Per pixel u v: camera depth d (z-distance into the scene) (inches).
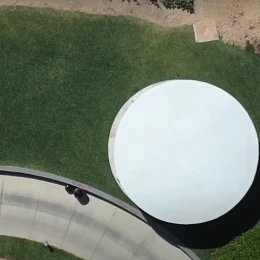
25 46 726.5
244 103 719.1
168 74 719.7
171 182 634.2
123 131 644.1
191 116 632.4
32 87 728.3
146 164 635.5
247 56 718.5
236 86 719.1
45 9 724.0
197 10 716.7
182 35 719.1
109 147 712.4
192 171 629.9
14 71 728.3
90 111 725.9
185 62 719.7
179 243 733.9
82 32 722.8
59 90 727.1
